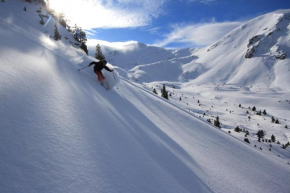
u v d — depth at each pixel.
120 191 2.41
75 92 5.47
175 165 4.14
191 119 12.30
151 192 2.74
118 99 7.96
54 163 2.30
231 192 4.19
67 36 32.44
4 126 2.47
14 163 1.99
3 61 5.01
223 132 14.02
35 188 1.83
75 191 2.04
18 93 3.59
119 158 3.21
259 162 9.23
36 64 6.36
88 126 3.76
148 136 5.11
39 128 2.83
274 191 6.05
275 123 120.00
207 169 4.86
